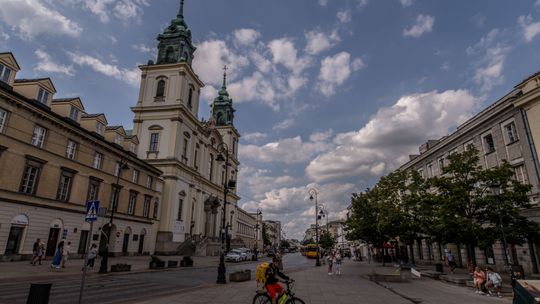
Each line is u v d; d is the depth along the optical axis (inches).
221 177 2960.1
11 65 1008.2
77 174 1190.3
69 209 1143.6
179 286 654.5
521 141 942.4
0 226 902.4
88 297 486.9
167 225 1861.5
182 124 2121.1
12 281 613.3
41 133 1059.9
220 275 702.5
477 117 1143.6
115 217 1403.8
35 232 1008.2
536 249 887.7
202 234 2404.0
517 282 406.3
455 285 745.0
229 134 3316.9
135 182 1594.5
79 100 1298.0
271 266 372.2
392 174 1282.0
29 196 989.2
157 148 2026.3
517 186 733.9
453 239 775.7
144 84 2172.7
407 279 866.8
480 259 1135.0
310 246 2711.6
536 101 901.8
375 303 483.5
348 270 1234.0
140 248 1658.5
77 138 1203.2
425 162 1563.7
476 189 784.9
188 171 2160.4
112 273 837.8
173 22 2345.0
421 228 1119.6
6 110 936.3
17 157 957.8
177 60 2203.5
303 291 607.2
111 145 1384.1
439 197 800.3
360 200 1578.5
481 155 1126.4
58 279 682.8
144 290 577.3
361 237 1619.1
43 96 1127.0
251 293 543.8
